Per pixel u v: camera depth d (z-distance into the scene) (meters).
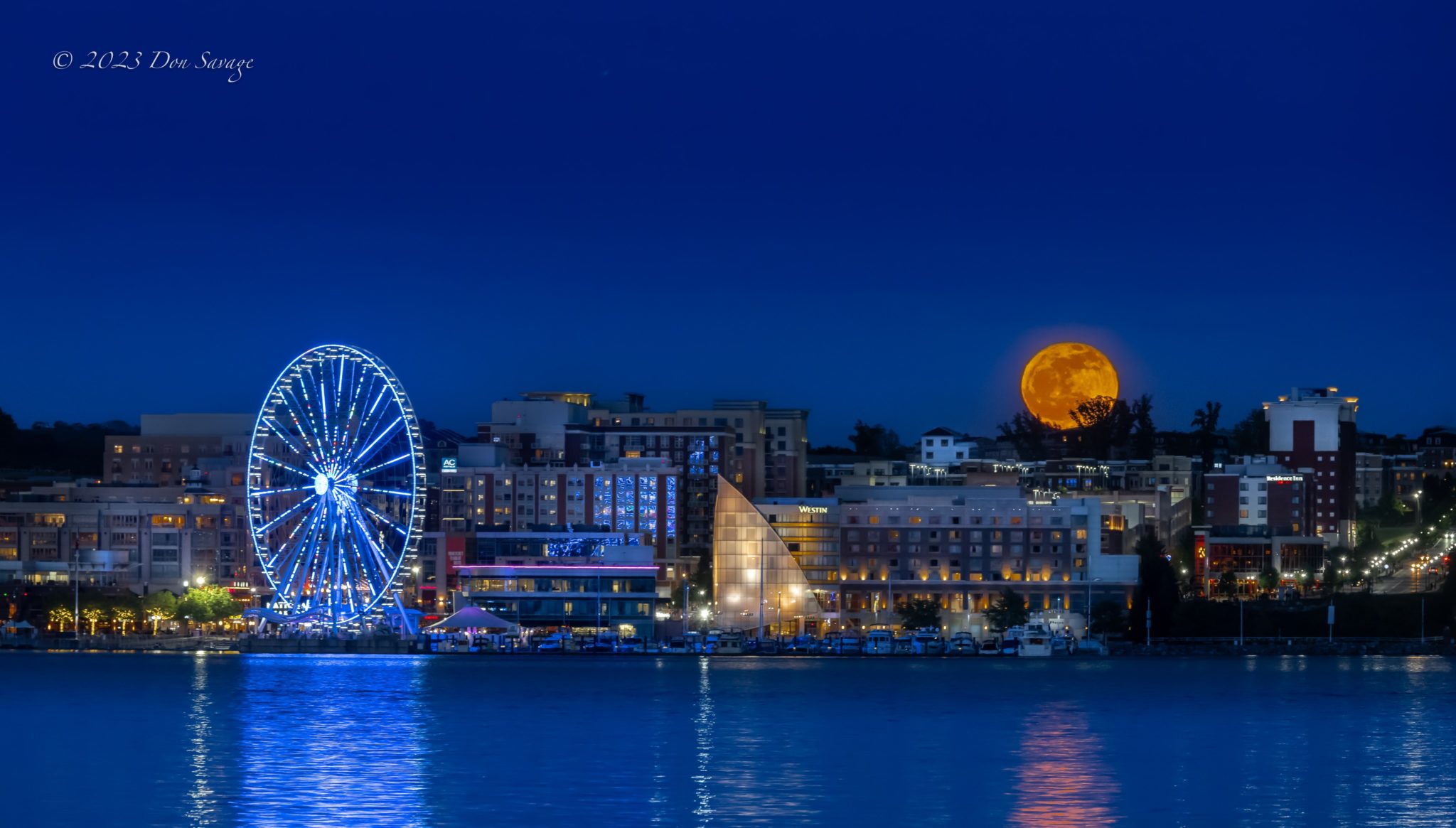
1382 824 167.38
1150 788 187.75
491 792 182.12
